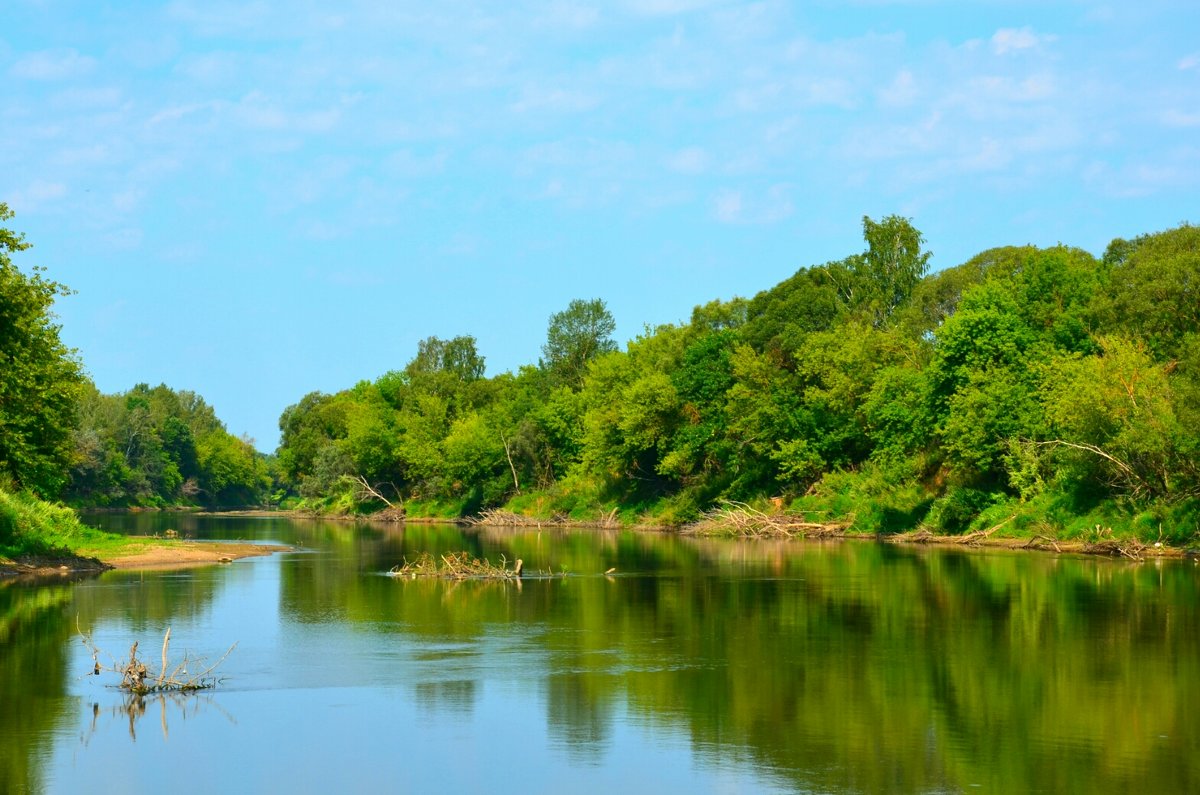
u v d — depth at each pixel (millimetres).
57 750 22016
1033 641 33188
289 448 178500
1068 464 68438
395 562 65438
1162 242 86812
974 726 23375
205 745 22406
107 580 52281
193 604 43094
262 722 24219
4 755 21688
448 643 34000
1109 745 21859
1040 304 81312
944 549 70188
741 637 34625
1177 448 60312
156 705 25672
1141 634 34281
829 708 25094
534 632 36031
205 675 28750
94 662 30234
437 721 24328
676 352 121062
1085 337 77500
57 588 48250
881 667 29516
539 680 28344
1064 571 53469
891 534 82625
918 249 117000
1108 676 28062
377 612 41094
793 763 20969
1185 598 42562
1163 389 63781
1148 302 73688
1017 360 76250
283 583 51875
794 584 49344
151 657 31219
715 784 19781
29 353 52438
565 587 49844
